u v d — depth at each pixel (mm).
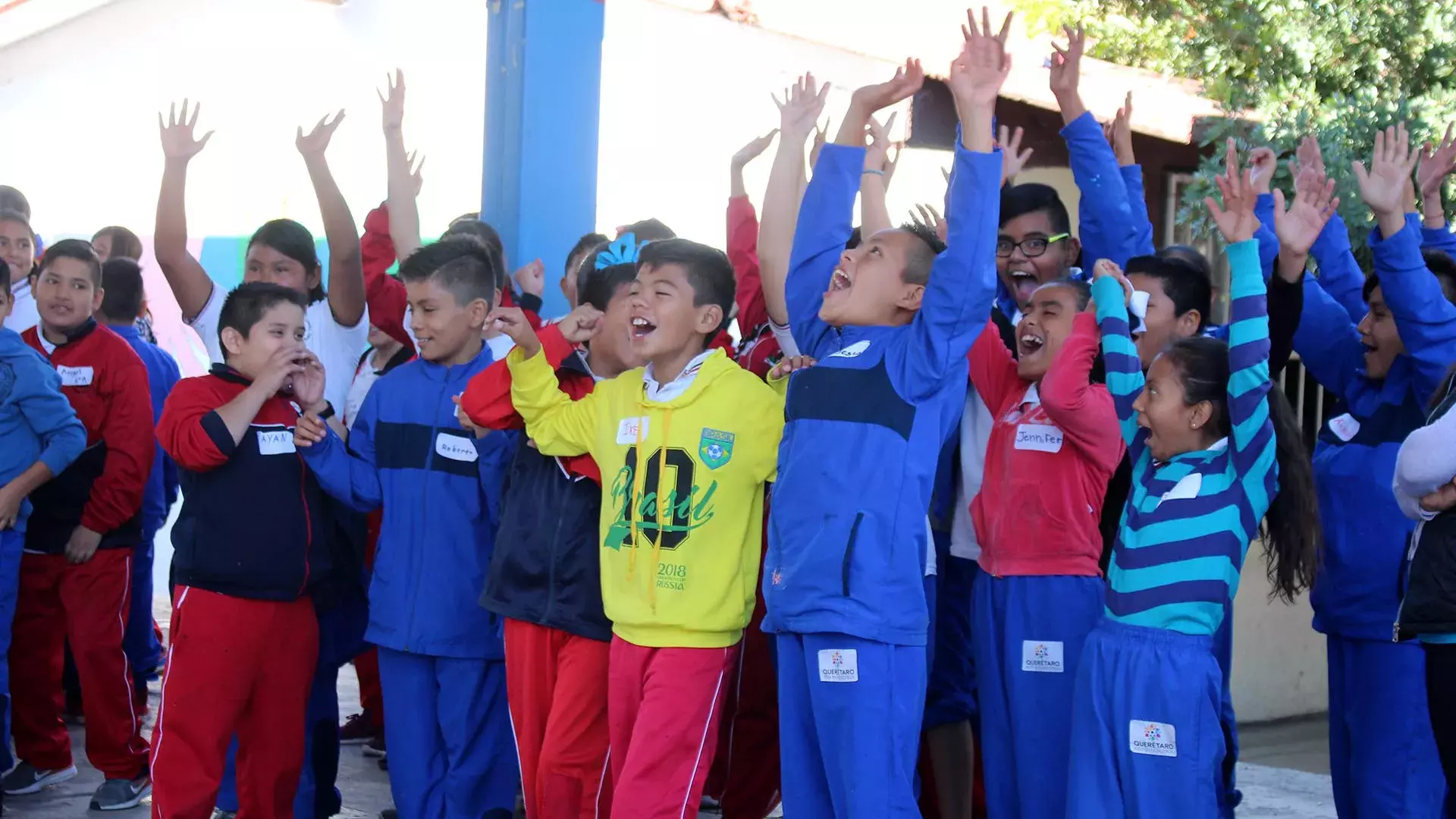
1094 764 3307
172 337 8875
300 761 4137
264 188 8969
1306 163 4199
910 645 3320
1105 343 3520
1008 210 4324
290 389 4176
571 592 3779
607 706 3789
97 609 4738
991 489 3727
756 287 4863
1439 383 3760
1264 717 7754
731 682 4047
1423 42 8406
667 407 3645
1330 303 4207
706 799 4988
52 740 4980
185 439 3896
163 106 8891
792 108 4113
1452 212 7008
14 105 8703
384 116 4969
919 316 3410
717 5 8305
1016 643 3598
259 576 3951
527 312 4715
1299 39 8406
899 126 8516
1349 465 3939
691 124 8555
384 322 5160
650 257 3689
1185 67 8820
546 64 4801
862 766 3244
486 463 4082
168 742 3914
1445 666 3246
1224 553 3287
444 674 4113
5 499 4578
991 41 3391
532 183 4797
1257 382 3293
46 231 8797
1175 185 8383
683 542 3551
